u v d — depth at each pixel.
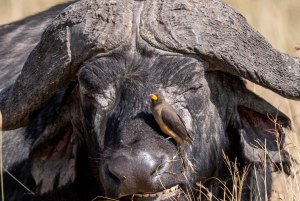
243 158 20.27
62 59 18.89
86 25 18.73
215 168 19.67
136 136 17.05
